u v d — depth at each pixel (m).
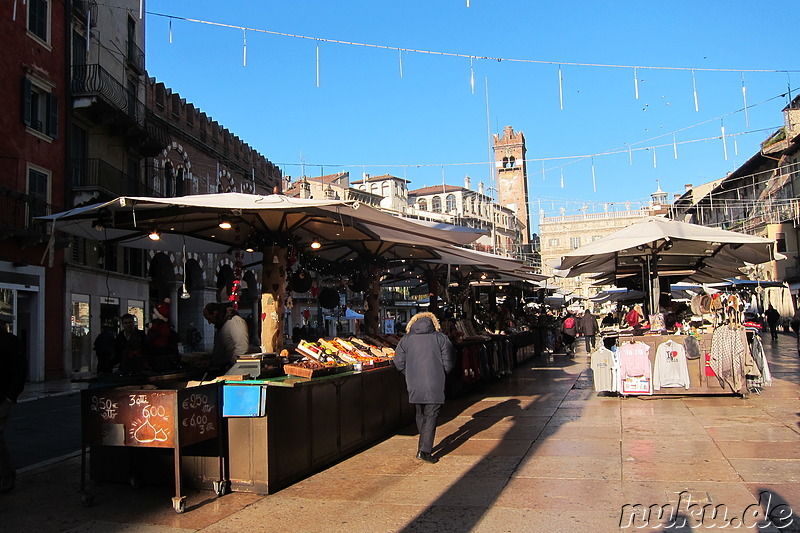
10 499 6.33
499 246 90.94
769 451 7.20
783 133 40.75
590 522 5.08
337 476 6.91
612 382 12.05
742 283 31.42
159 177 30.88
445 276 16.66
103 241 9.07
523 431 9.09
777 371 16.08
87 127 25.27
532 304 35.09
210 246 9.98
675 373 11.71
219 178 37.81
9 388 6.66
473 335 15.06
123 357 7.07
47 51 22.84
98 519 5.63
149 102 30.78
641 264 16.30
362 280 12.15
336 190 63.16
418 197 87.81
